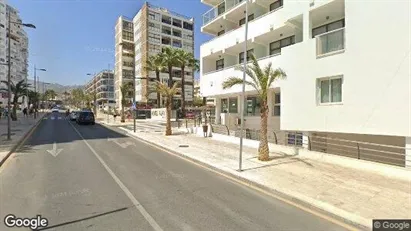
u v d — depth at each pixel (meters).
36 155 13.73
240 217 6.30
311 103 13.30
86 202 7.06
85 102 115.81
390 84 10.19
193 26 91.69
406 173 9.34
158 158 13.63
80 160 12.62
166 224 5.81
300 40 17.39
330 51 12.59
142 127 34.28
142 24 81.50
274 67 17.27
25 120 44.66
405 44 9.73
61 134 24.77
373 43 10.73
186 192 8.10
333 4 13.23
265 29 18.66
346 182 8.96
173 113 48.34
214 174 10.45
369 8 10.88
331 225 5.97
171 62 46.91
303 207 7.04
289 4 15.49
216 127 22.70
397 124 9.99
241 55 23.91
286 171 10.47
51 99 157.88
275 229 5.70
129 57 90.38
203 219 6.12
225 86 13.18
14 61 100.81
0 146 15.70
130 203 7.05
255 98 22.03
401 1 9.83
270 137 18.88
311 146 13.95
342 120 11.93
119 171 10.56
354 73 11.45
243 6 21.55
